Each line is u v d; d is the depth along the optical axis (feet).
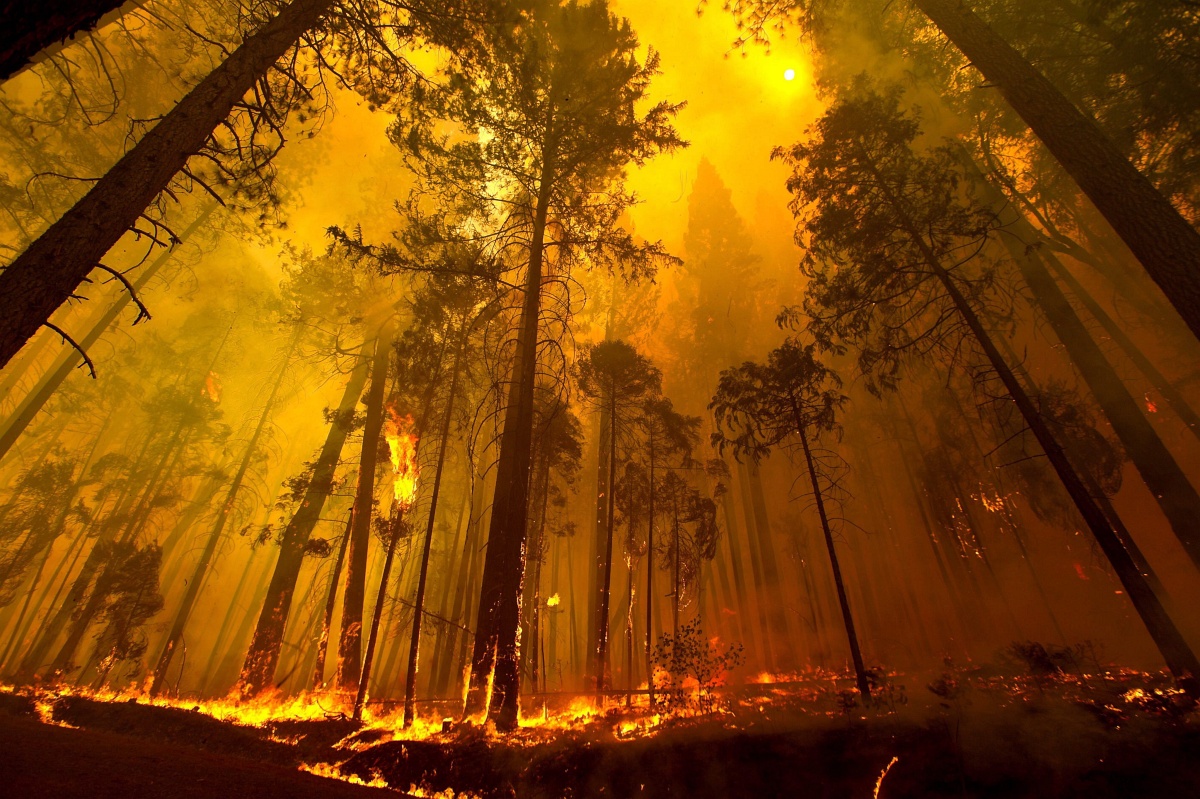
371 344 63.31
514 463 34.81
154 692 48.67
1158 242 19.97
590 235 44.52
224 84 18.90
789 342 37.52
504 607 30.78
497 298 41.73
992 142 47.42
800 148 37.42
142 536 73.10
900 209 33.24
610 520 54.29
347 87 26.35
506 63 36.83
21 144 50.03
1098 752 15.03
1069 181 44.83
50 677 48.60
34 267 13.14
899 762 16.51
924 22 46.42
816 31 47.52
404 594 74.90
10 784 8.68
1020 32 37.29
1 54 9.87
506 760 21.38
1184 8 29.48
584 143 41.96
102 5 10.62
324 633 46.37
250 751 26.73
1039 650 26.73
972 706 19.42
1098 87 34.60
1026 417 25.80
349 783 16.99
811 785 16.66
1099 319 43.70
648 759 19.52
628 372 57.62
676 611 60.29
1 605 58.59
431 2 26.23
